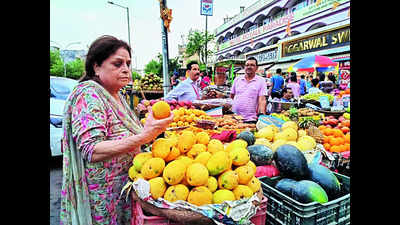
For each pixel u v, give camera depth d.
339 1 18.95
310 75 14.48
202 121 3.47
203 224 1.42
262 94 4.68
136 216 1.70
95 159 1.54
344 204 1.75
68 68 42.59
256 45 35.75
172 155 1.69
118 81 1.76
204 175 1.51
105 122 1.64
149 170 1.56
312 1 24.50
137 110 4.80
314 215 1.64
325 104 5.98
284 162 2.05
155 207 1.49
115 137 1.72
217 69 12.86
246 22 39.31
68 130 1.67
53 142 4.72
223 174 1.58
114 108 1.75
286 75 16.28
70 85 5.77
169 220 1.49
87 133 1.54
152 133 1.56
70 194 1.70
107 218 1.75
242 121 4.16
